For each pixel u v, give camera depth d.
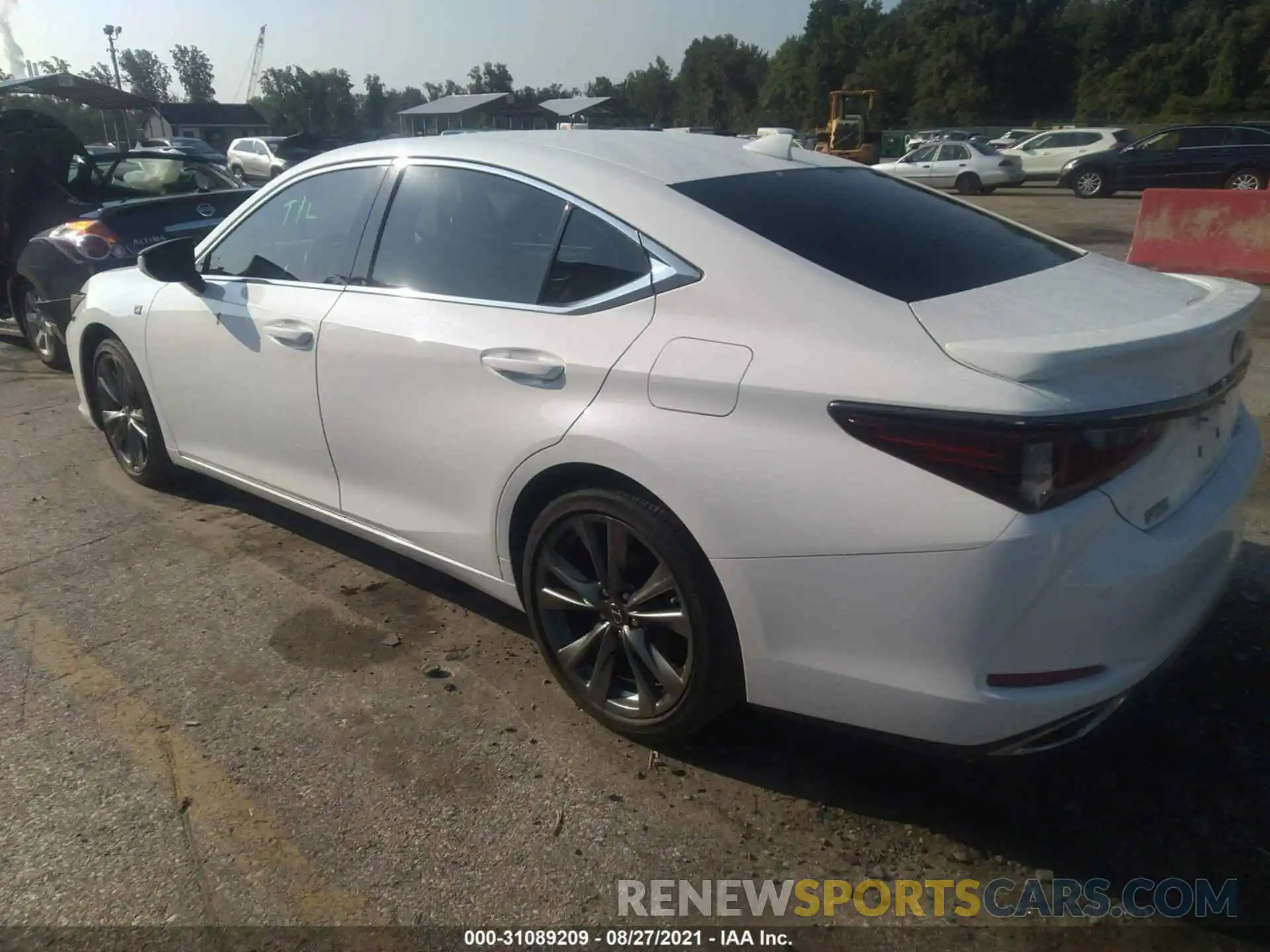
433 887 2.40
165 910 2.35
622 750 2.90
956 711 2.25
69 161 7.71
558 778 2.77
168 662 3.40
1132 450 2.18
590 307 2.81
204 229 7.21
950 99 65.06
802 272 2.54
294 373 3.63
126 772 2.82
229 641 3.53
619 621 2.82
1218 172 21.28
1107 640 2.22
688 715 2.72
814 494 2.31
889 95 69.44
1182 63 58.09
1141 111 59.47
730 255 2.62
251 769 2.83
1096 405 2.12
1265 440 5.32
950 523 2.14
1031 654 2.18
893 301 2.42
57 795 2.74
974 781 2.74
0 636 3.58
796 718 2.57
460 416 3.06
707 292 2.61
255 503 4.82
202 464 4.39
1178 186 21.88
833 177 3.24
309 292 3.63
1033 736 2.25
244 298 3.85
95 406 5.09
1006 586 2.12
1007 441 2.09
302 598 3.85
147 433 4.69
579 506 2.78
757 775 2.78
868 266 2.59
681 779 2.77
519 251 3.04
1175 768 2.76
